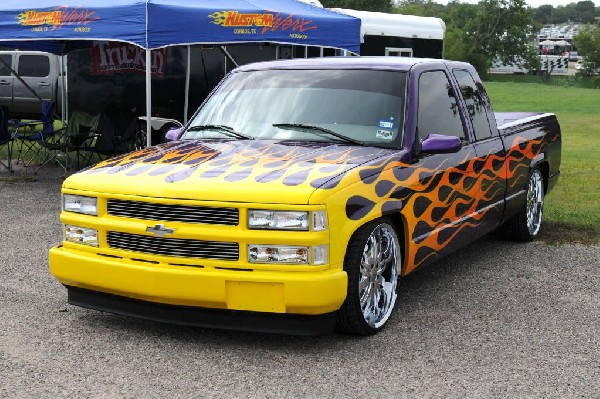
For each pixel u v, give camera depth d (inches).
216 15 386.0
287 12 418.9
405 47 661.3
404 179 196.1
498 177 257.4
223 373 164.2
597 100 1563.7
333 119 211.5
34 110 798.5
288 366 168.4
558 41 5236.2
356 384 158.9
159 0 375.9
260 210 167.3
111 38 370.3
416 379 161.8
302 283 165.5
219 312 174.9
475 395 153.8
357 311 181.0
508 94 1766.7
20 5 399.9
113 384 157.8
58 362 169.9
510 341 186.7
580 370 168.1
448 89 237.0
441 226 218.1
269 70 235.0
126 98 544.4
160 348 178.9
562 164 549.0
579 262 269.4
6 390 154.3
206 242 171.2
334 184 172.7
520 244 297.6
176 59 534.3
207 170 182.2
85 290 191.0
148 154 203.5
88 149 468.4
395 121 208.1
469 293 229.1
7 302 214.4
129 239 179.5
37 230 313.6
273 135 211.5
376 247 189.0
